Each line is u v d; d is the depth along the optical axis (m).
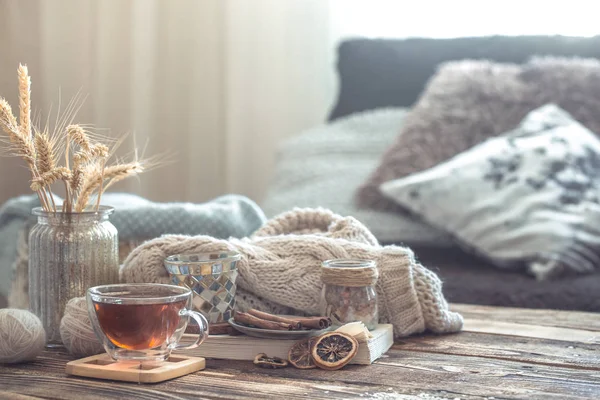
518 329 1.60
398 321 1.54
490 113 2.70
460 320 1.58
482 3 3.50
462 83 2.78
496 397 1.31
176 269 1.48
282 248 1.57
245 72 3.86
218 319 1.49
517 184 2.38
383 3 3.66
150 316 1.37
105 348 1.40
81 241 1.51
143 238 1.93
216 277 1.49
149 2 3.87
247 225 2.04
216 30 3.91
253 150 3.90
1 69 4.01
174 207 1.94
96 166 1.53
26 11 4.00
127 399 1.32
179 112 3.96
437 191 2.45
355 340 1.42
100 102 3.94
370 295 1.49
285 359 1.44
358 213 2.62
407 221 2.57
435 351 1.49
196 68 3.91
